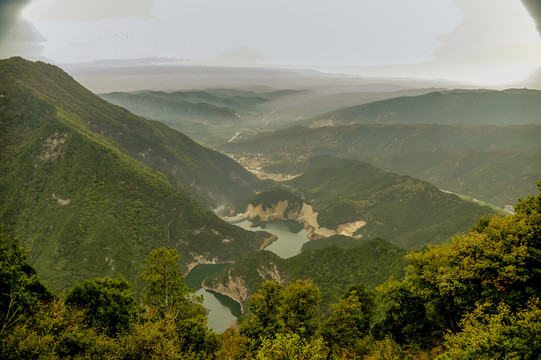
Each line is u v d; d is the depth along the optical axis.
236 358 45.38
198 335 50.31
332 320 46.09
